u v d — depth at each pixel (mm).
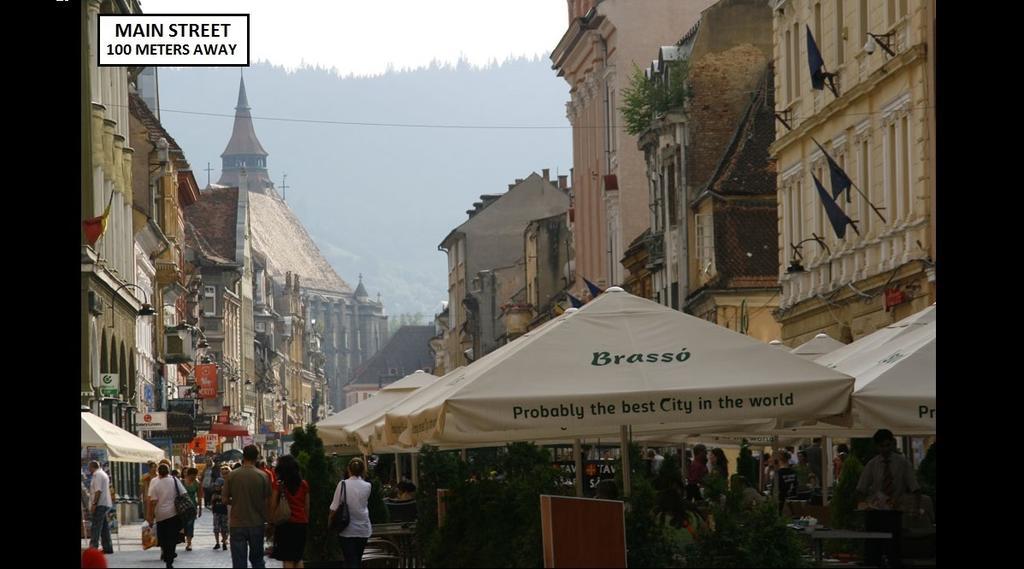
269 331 190125
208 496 60469
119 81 60062
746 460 30562
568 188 144000
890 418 16766
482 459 38062
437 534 18750
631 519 16750
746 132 63781
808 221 49781
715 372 16609
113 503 41250
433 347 175625
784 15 52312
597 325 17281
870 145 43312
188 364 95688
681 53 70000
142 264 71375
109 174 55188
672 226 68688
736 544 16688
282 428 195875
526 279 118500
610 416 16266
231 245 141375
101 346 52812
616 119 86250
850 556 20688
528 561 17812
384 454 46281
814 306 48344
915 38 38844
